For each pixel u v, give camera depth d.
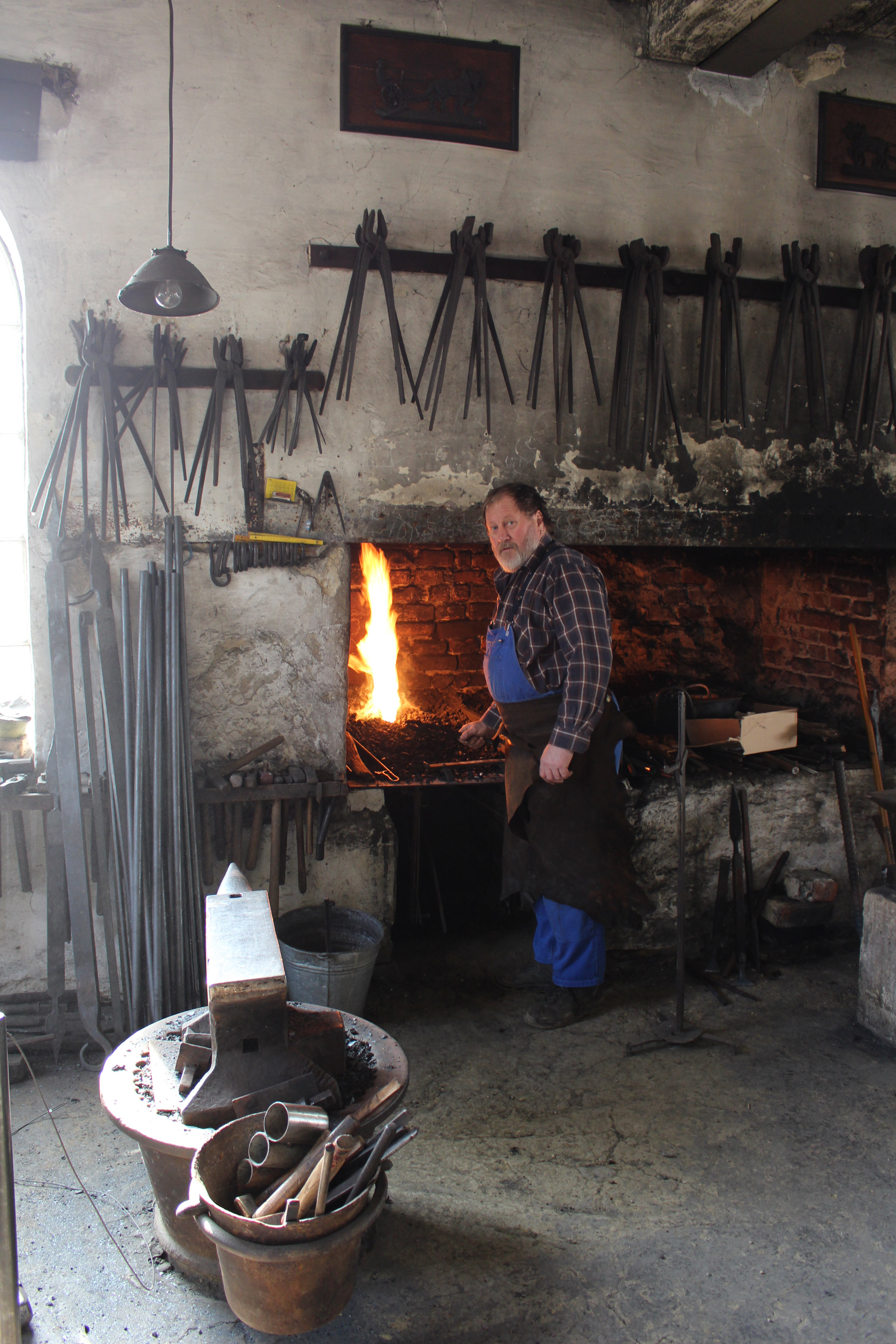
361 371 3.21
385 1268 2.14
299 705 3.31
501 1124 2.69
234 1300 1.76
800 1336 1.97
